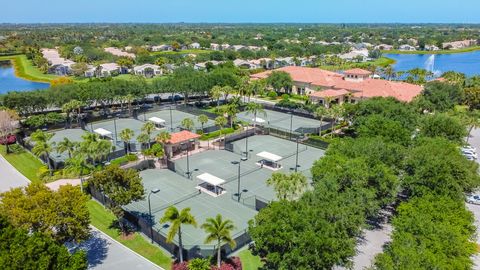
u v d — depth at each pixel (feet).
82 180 198.80
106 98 348.18
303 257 111.34
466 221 134.00
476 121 278.87
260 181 209.67
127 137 239.91
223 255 138.92
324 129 305.53
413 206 141.79
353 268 132.46
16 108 310.45
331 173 154.92
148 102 402.11
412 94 361.30
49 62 633.61
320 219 119.24
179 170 224.33
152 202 184.24
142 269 133.28
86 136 218.38
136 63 655.76
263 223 125.70
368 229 160.25
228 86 377.50
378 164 163.53
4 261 97.50
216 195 191.31
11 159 243.60
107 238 153.28
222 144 272.31
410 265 104.53
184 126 276.82
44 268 100.07
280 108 371.56
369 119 234.79
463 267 111.24
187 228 159.43
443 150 180.14
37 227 123.34
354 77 418.72
